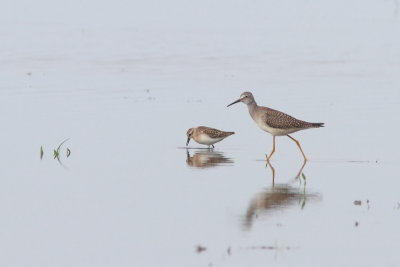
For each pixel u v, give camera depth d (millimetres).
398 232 12500
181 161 16812
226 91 23062
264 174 15859
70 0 38531
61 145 17703
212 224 12906
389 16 34875
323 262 11453
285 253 11750
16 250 11938
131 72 25500
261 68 26172
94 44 29891
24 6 37125
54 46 29359
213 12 36094
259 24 33750
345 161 16609
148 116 20344
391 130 18797
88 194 14469
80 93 22641
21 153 17062
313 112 20562
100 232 12633
